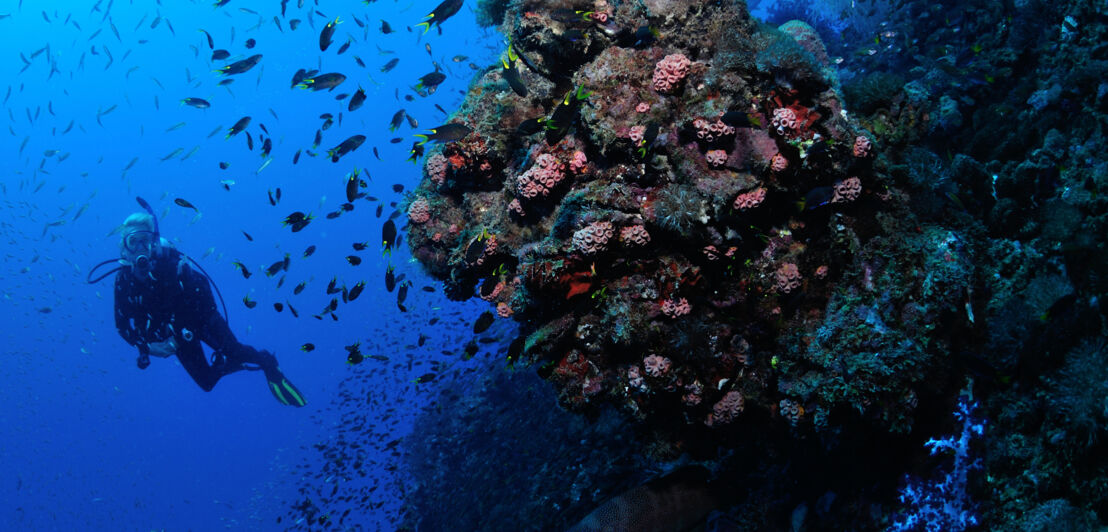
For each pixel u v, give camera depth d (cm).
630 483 553
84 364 5575
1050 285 350
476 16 633
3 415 4300
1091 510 309
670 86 358
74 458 4516
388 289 523
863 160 346
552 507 609
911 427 345
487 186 486
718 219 342
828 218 360
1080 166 385
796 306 367
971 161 420
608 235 346
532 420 803
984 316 362
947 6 665
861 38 810
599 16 398
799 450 416
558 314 385
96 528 3547
